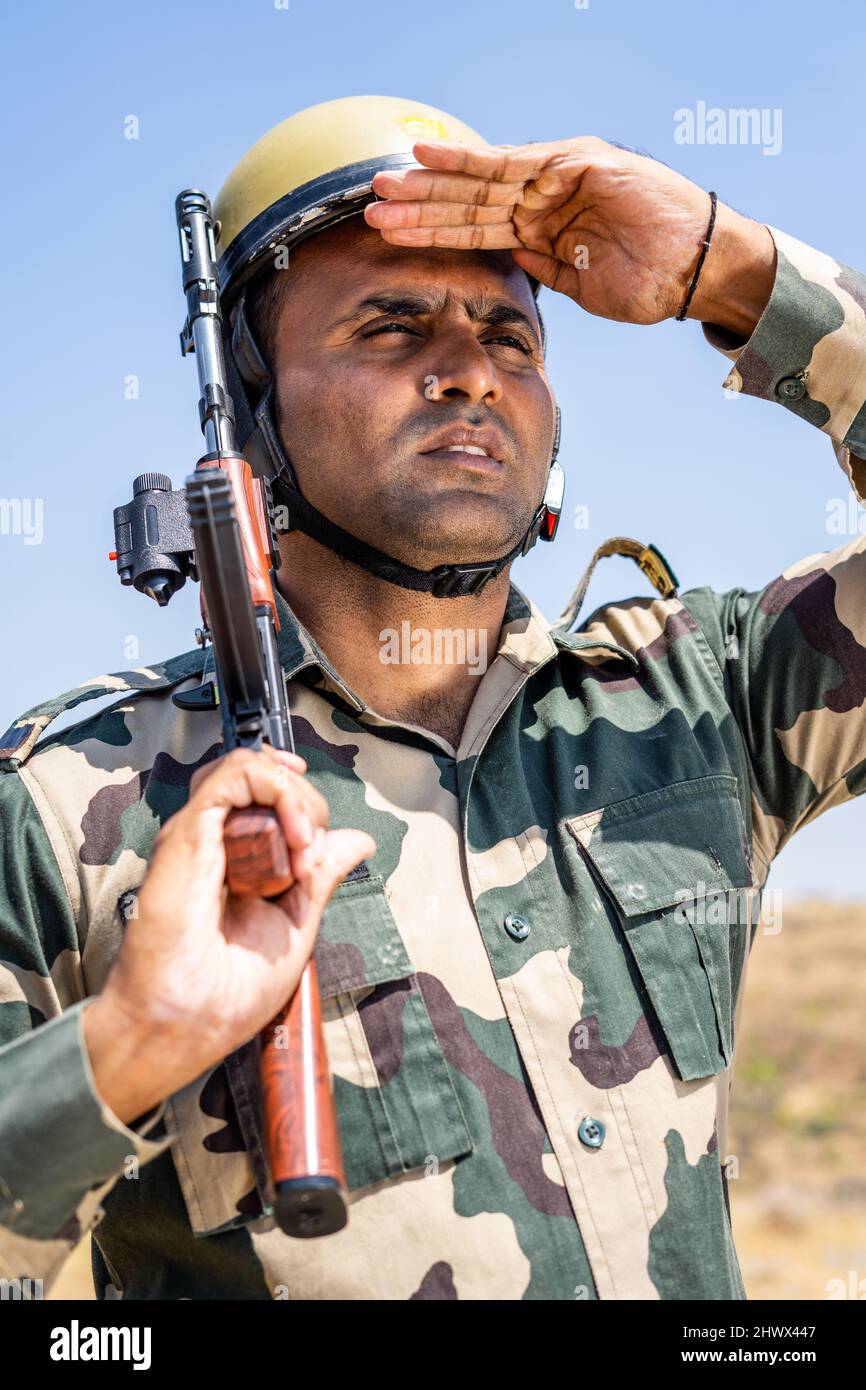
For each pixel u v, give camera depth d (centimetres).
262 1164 167
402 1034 173
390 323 198
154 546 193
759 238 207
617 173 200
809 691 213
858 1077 1271
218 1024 138
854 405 209
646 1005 185
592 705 208
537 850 191
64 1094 139
